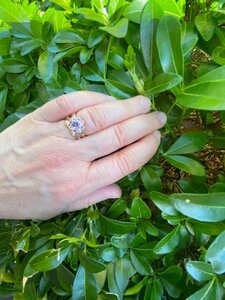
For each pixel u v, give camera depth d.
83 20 0.17
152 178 0.16
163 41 0.15
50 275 0.18
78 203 0.16
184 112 0.16
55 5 0.19
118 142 0.15
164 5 0.16
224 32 0.16
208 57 0.18
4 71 0.19
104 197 0.16
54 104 0.15
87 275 0.16
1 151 0.16
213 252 0.13
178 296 0.16
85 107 0.15
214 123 0.18
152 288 0.16
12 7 0.18
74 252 0.16
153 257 0.16
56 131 0.15
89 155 0.15
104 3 0.17
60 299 0.19
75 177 0.15
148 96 0.16
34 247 0.17
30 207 0.16
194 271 0.14
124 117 0.15
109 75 0.17
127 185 0.17
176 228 0.15
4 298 0.21
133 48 0.16
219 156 0.18
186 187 0.16
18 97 0.19
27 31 0.18
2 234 0.19
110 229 0.16
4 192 0.16
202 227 0.15
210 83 0.14
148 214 0.16
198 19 0.16
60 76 0.17
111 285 0.16
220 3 0.15
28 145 0.16
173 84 0.14
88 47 0.17
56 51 0.17
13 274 0.19
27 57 0.18
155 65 0.16
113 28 0.15
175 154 0.16
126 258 0.17
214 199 0.14
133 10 0.16
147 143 0.15
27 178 0.16
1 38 0.19
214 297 0.14
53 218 0.18
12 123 0.18
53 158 0.15
